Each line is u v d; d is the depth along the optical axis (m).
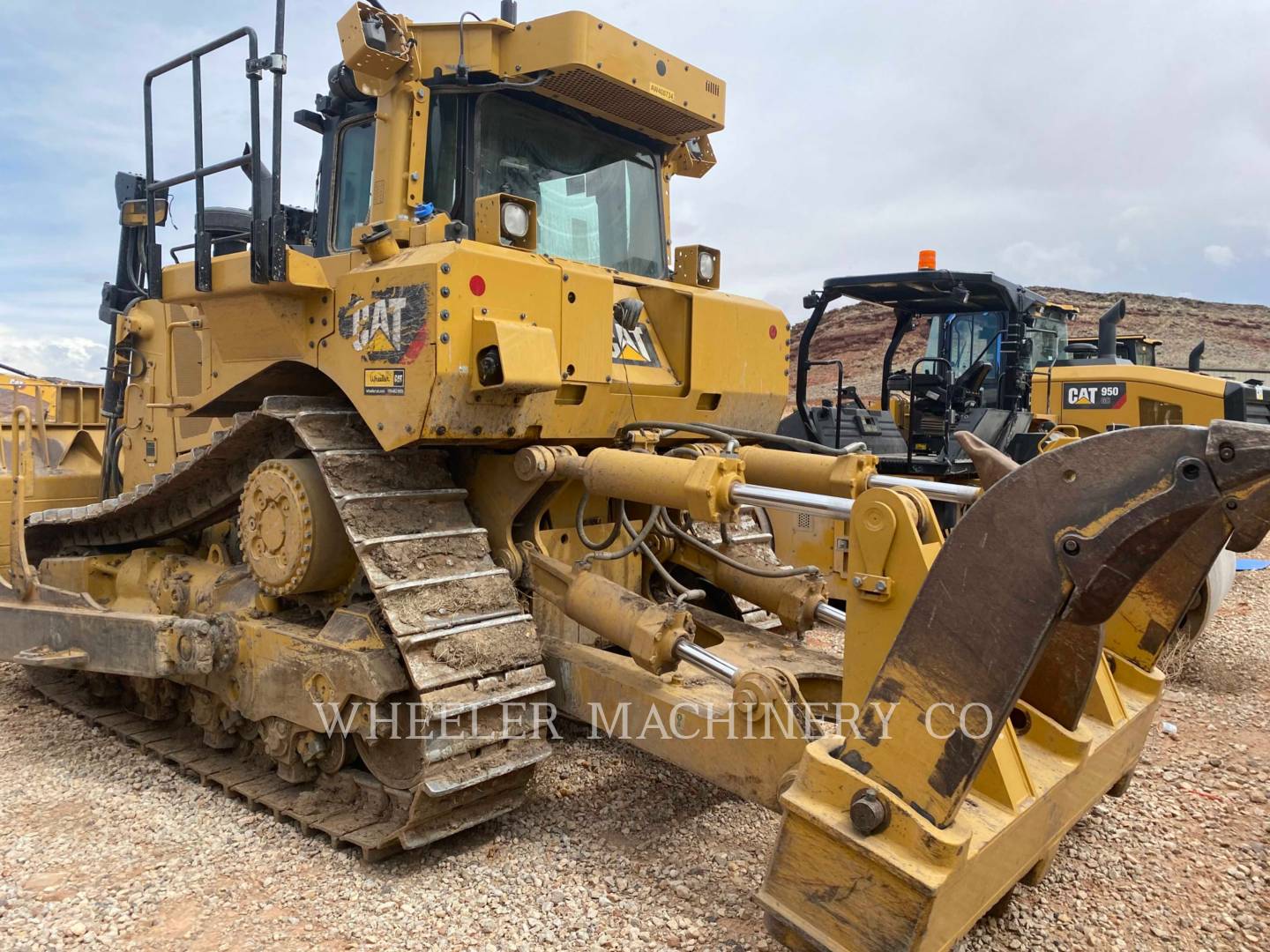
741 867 3.55
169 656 4.36
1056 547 2.21
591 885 3.42
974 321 10.10
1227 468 1.96
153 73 4.45
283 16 3.74
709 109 4.98
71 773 4.62
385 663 3.58
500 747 3.61
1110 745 3.29
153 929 3.19
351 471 3.73
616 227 5.19
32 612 5.18
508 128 4.58
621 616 3.64
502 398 3.71
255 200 3.82
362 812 3.89
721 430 4.11
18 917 3.25
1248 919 3.31
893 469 8.58
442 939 3.10
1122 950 3.11
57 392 7.51
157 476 4.80
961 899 2.48
